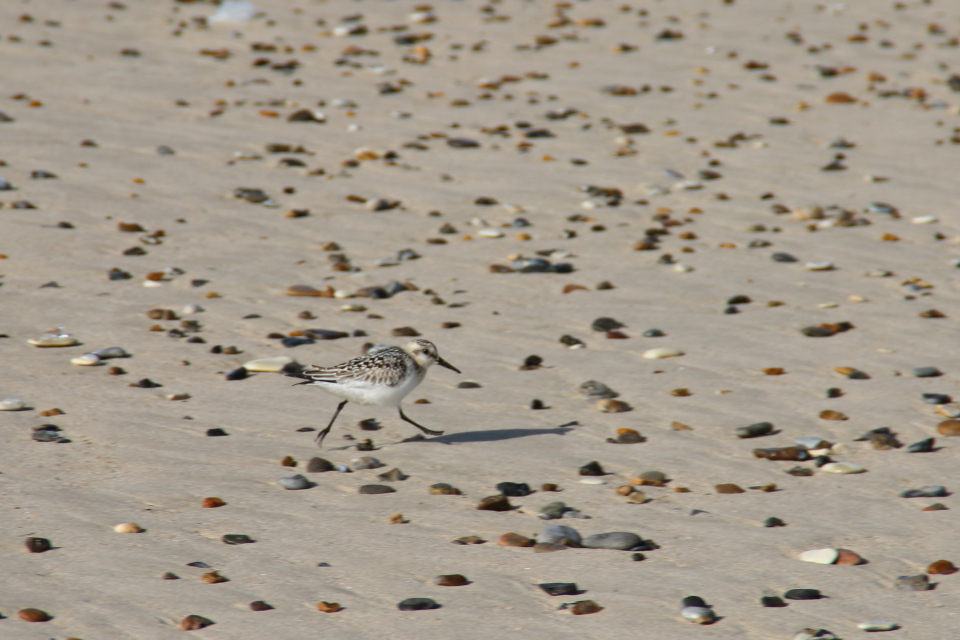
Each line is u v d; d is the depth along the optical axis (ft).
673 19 126.31
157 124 89.04
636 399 47.32
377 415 45.70
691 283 62.44
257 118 92.17
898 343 53.36
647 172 82.74
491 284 62.28
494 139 89.76
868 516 36.01
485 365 51.29
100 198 73.00
